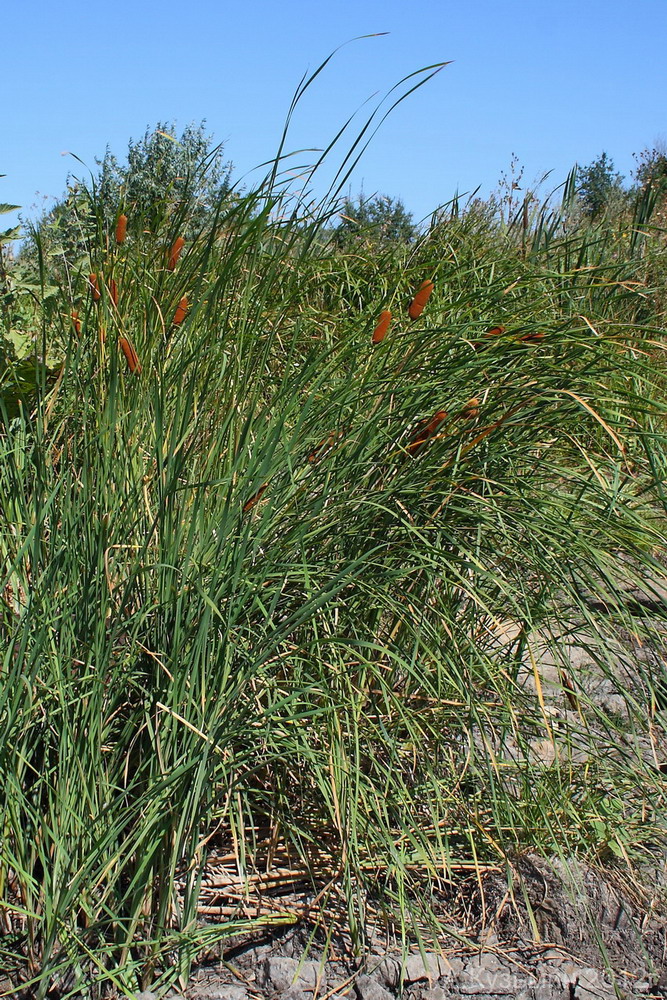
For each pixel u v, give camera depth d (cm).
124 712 254
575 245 500
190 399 258
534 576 282
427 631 253
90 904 227
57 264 338
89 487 246
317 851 272
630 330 381
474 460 272
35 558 243
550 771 283
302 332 329
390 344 282
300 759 260
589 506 274
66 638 240
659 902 273
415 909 258
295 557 262
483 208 545
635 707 268
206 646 235
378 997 233
